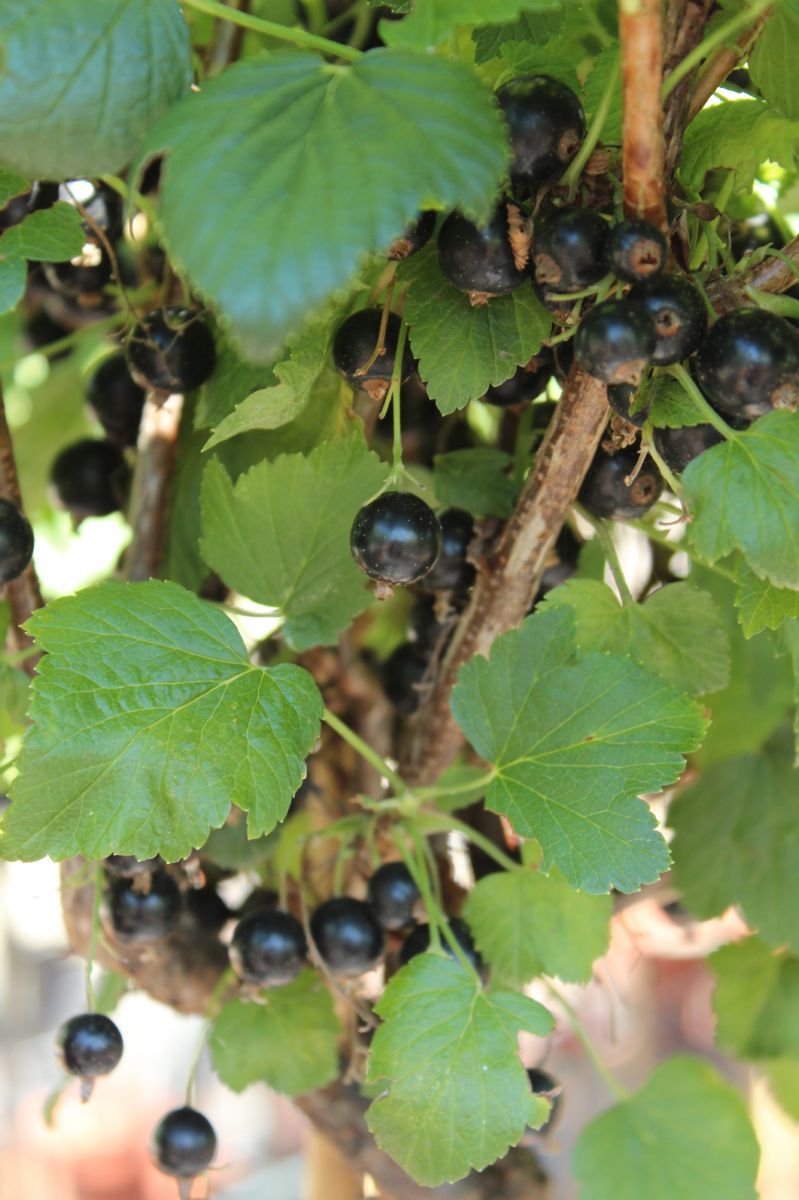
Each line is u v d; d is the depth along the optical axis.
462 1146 0.31
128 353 0.33
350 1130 0.35
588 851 0.30
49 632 0.30
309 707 0.30
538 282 0.29
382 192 0.27
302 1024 0.35
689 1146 0.37
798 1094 0.41
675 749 0.30
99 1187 1.04
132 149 0.29
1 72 0.28
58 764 0.29
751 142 0.33
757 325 0.29
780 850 0.38
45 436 0.42
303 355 0.30
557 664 0.31
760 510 0.29
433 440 0.36
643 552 0.37
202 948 0.36
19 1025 0.99
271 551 0.33
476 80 0.28
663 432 0.31
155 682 0.30
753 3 0.29
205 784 0.30
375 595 0.31
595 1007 0.95
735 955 0.39
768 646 0.37
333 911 0.33
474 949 0.33
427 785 0.34
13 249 0.30
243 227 0.27
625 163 0.28
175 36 0.29
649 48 0.28
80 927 0.35
